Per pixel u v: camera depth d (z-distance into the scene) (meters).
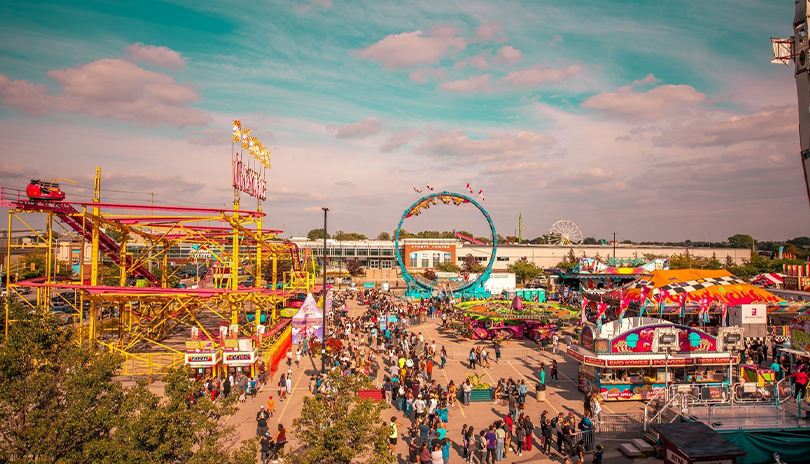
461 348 49.16
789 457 23.66
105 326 56.59
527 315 52.38
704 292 46.56
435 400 27.80
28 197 38.12
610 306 56.94
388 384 32.34
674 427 22.03
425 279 118.88
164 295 39.91
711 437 21.00
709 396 27.55
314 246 157.38
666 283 48.12
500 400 32.94
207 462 15.81
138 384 18.08
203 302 47.44
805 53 22.52
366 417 18.16
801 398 27.62
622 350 31.77
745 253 157.88
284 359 44.34
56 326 20.14
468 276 95.69
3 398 16.59
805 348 33.66
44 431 16.27
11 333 19.16
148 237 54.75
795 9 23.09
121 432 16.42
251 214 46.09
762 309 39.25
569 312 54.56
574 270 92.44
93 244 40.59
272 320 58.47
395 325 55.34
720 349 32.28
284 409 30.95
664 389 30.72
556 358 45.03
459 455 24.70
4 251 84.81
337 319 58.38
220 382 34.31
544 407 31.39
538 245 152.50
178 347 46.62
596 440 26.05
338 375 19.98
